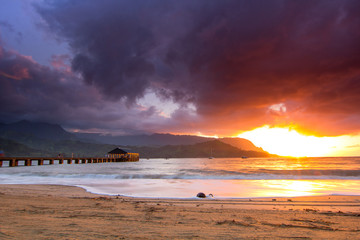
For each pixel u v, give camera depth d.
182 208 11.20
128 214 8.83
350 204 13.70
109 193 18.38
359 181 27.55
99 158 133.25
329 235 5.94
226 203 13.89
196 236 5.47
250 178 30.86
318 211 11.19
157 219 7.93
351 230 6.66
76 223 6.64
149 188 21.59
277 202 14.36
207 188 21.62
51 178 32.00
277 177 31.33
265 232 6.16
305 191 19.83
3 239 4.54
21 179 30.94
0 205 9.85
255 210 11.06
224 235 5.67
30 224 6.23
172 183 25.69
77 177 33.03
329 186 23.12
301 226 7.15
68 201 12.37
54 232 5.32
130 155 167.12
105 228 6.08
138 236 5.27
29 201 11.56
